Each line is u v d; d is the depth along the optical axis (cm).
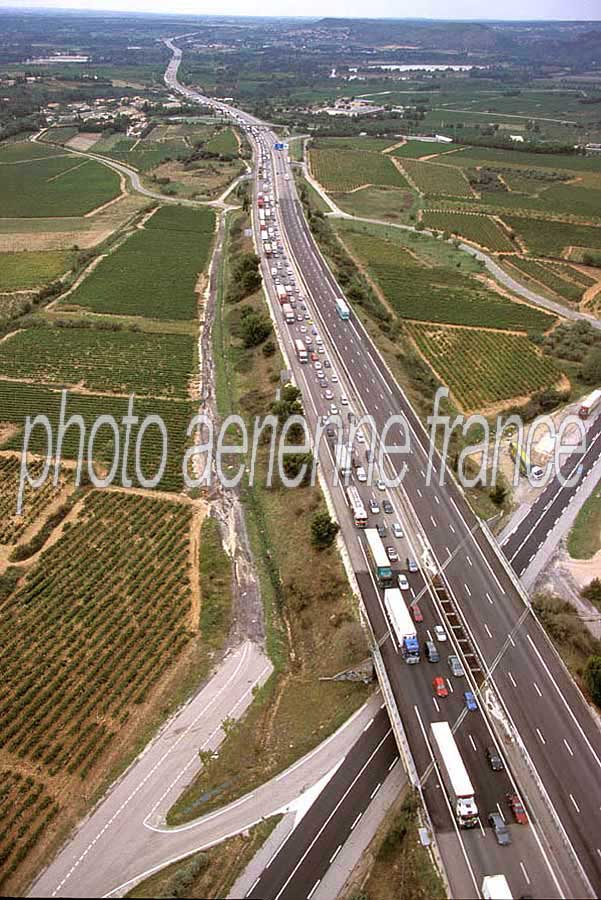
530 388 17038
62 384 17188
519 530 12238
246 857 7481
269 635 10412
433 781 7875
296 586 11081
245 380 17250
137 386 17112
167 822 7856
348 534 11531
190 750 8656
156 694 9394
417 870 7212
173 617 10581
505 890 6656
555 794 7738
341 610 10306
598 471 13788
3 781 8356
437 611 10088
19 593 10975
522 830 7388
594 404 15688
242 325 19050
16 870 7462
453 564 10962
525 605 10219
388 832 7606
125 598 10925
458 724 8462
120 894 7194
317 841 7612
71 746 8744
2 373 17662
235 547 12062
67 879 7362
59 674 9700
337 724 8862
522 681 9050
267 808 7969
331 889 7188
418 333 19900
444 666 9212
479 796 7712
